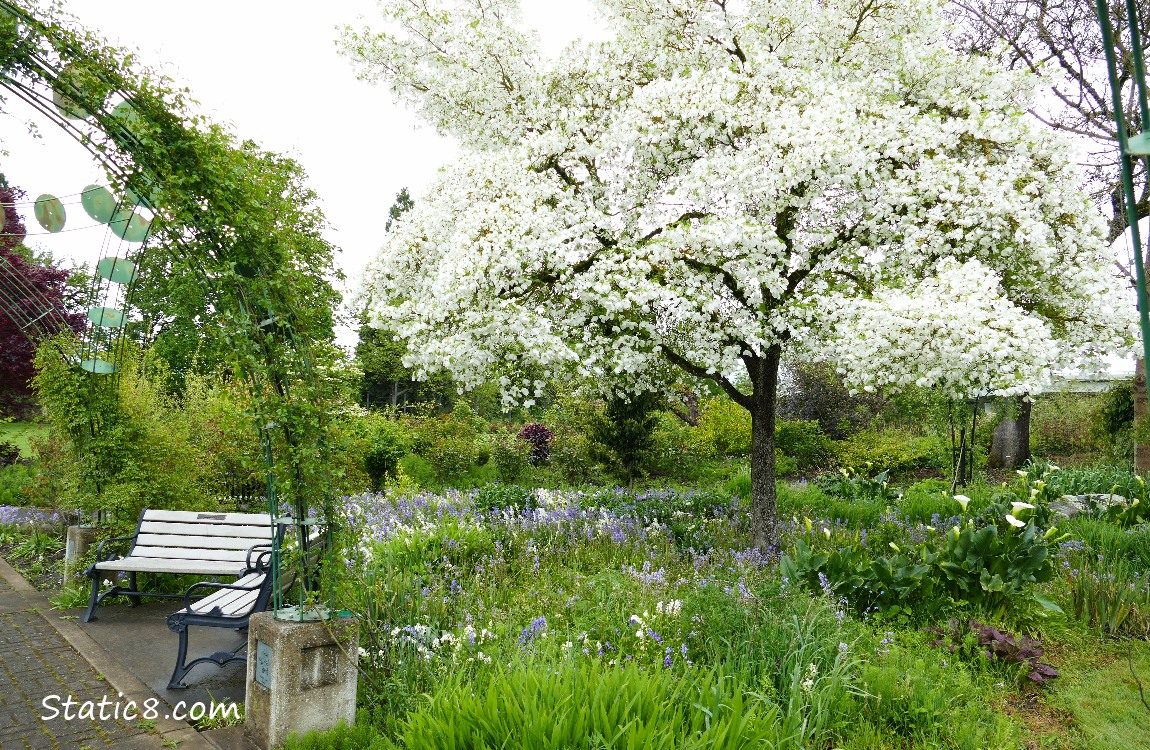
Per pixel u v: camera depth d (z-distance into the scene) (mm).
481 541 6332
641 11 7203
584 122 6727
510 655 3557
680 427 17703
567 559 6500
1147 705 3742
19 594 6004
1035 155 6055
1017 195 5727
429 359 5969
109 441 6043
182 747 3352
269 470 3455
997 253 6152
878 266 6410
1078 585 5238
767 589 4078
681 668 3652
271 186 3469
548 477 14367
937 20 6785
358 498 8805
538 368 6566
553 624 4590
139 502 6160
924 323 5145
